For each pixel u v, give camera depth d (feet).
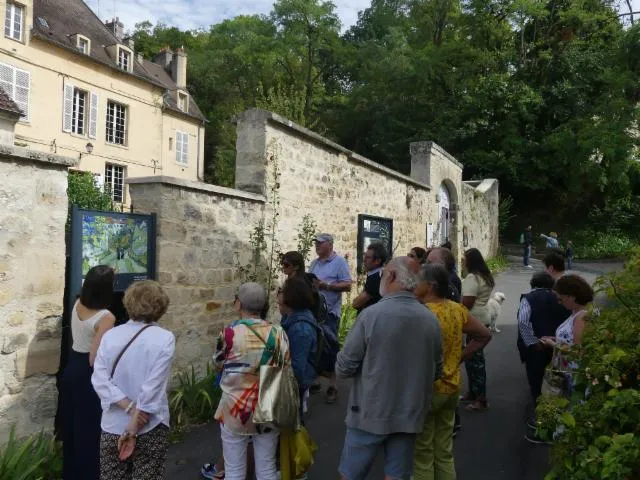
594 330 9.47
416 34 113.09
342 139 115.96
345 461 9.84
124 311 15.46
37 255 12.39
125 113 96.58
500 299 30.50
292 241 24.21
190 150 114.62
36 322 12.39
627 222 90.38
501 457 14.15
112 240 15.16
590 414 8.38
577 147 84.58
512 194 99.91
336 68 133.49
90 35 94.32
